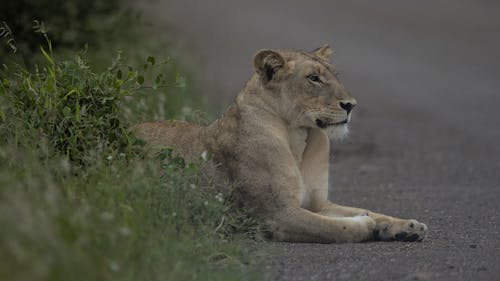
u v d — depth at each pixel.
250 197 11.31
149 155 10.98
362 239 11.07
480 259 10.05
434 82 33.94
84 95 11.30
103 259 8.09
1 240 7.33
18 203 7.59
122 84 11.85
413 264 9.77
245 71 31.41
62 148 10.97
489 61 39.78
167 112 15.50
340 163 18.67
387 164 18.61
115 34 19.28
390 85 32.66
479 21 50.94
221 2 49.88
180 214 9.80
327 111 11.52
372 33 45.66
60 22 17.59
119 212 9.24
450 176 17.28
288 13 49.72
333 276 9.29
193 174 10.98
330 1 54.81
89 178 9.91
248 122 11.41
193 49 28.50
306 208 11.90
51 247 7.35
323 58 12.16
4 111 10.89
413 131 23.50
